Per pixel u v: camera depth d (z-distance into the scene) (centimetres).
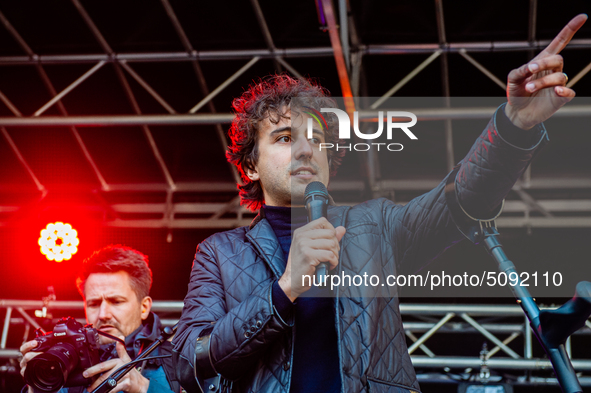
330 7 358
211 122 473
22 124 482
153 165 563
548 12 433
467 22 447
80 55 494
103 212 569
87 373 175
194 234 557
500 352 441
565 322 82
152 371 212
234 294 113
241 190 140
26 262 536
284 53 477
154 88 514
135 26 469
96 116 479
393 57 473
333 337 106
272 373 103
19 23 471
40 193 581
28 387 184
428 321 456
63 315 468
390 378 104
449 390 364
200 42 480
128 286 231
